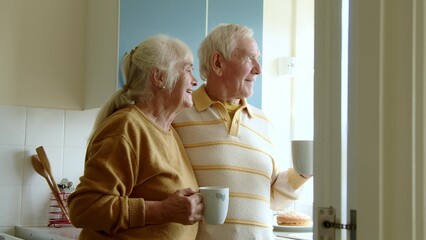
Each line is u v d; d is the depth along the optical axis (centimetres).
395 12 88
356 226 90
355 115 92
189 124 154
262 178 156
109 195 118
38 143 252
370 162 89
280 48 303
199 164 149
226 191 123
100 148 122
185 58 137
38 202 251
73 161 259
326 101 97
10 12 250
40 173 247
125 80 138
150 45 134
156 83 134
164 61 133
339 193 94
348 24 94
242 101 163
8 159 245
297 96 307
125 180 122
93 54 255
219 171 148
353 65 93
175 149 139
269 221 156
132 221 118
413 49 86
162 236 123
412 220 85
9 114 246
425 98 86
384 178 88
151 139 129
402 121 87
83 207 118
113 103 136
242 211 148
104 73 242
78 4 265
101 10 248
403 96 87
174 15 242
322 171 97
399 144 87
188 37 244
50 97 256
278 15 304
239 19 260
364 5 91
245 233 147
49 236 218
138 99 135
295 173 160
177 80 135
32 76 253
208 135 152
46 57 256
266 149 162
